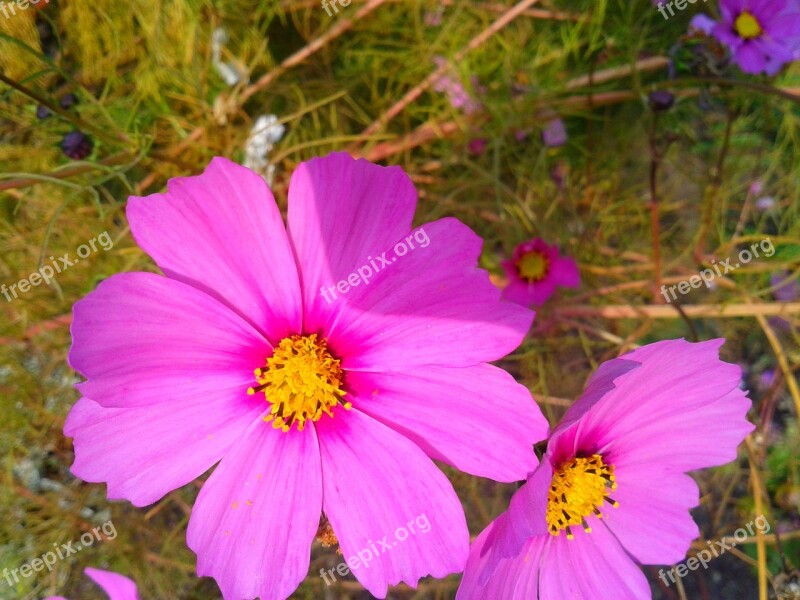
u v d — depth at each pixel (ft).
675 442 0.34
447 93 0.59
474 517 0.55
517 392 0.30
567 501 0.35
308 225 0.30
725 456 0.34
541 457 0.34
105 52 0.57
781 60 0.47
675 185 0.63
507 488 0.56
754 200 0.63
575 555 0.36
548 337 0.58
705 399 0.32
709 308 0.55
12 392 0.53
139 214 0.27
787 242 0.61
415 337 0.30
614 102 0.59
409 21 0.62
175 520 0.55
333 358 0.32
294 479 0.31
